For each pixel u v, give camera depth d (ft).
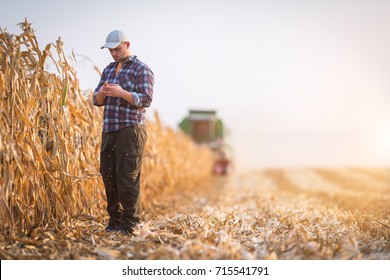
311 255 27.66
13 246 29.58
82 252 29.32
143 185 60.08
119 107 34.40
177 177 87.61
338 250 28.40
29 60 33.47
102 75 36.11
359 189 113.19
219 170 163.53
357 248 28.96
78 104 37.60
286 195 79.82
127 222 34.78
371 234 35.06
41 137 34.40
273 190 101.30
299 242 29.27
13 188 31.48
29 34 32.45
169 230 34.60
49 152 34.58
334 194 81.00
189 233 31.99
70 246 29.91
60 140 34.65
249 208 54.80
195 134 170.71
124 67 35.09
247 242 31.45
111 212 36.09
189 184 100.94
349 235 32.50
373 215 46.88
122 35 34.65
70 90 37.06
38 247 30.09
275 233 34.27
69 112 36.58
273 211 49.44
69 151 36.52
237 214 46.60
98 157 41.65
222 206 58.49
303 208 52.42
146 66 34.96
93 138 40.96
